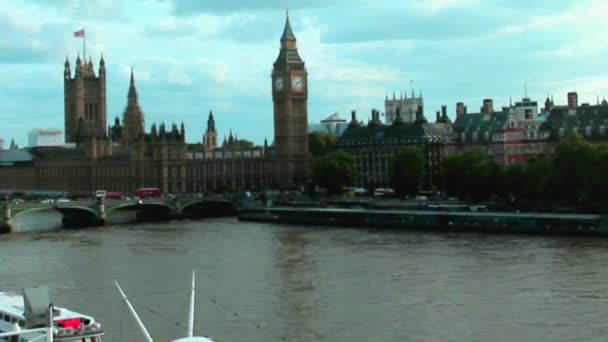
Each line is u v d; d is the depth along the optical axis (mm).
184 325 108688
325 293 129000
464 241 189250
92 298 127688
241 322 110625
